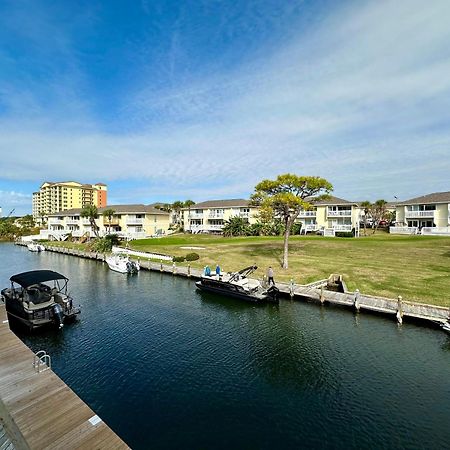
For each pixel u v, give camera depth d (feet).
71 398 35.40
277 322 68.08
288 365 49.78
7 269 146.00
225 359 52.06
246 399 41.39
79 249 203.82
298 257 130.21
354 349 54.54
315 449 32.91
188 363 50.88
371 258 122.72
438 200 200.95
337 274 95.91
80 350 56.08
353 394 41.98
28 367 42.60
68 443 28.45
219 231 263.49
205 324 68.08
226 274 96.17
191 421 37.40
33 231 350.02
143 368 49.52
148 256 153.58
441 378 45.32
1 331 55.93
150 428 36.37
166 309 78.84
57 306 65.98
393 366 48.78
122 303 84.58
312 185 101.60
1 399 35.12
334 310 73.77
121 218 254.47
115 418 38.04
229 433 35.42
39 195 600.80
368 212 266.57
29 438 29.01
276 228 227.61
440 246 143.84
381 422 36.65
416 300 69.97
